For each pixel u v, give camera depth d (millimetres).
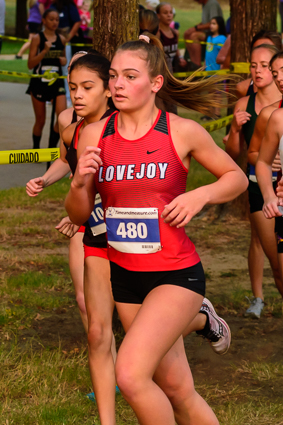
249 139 8484
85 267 5887
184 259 4746
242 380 7133
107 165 4680
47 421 6078
